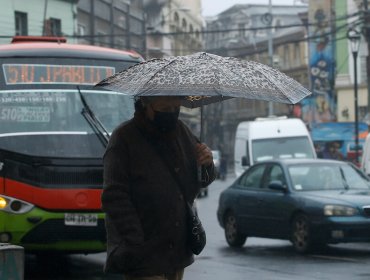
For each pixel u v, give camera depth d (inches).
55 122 561.9
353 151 2209.6
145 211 281.6
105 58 601.3
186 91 259.3
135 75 279.6
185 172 289.9
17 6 1836.9
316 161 808.9
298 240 738.2
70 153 543.5
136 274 279.0
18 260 337.7
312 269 630.5
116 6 2640.3
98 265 668.1
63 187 533.3
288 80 283.0
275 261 690.2
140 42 2938.0
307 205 724.7
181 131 294.8
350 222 700.7
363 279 571.8
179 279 293.3
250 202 804.0
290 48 4434.1
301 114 3228.3
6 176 527.8
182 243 286.5
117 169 280.5
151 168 282.5
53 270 636.1
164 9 3580.2
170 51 3609.7
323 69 3294.8
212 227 1051.3
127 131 285.9
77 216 533.6
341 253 743.1
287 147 1498.5
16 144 541.6
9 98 563.8
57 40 666.2
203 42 4729.3
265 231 783.7
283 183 774.5
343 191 758.5
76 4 2102.6
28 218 524.7
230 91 259.3
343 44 3248.0
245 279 579.8
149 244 278.7
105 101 583.8
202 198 1827.0
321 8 3324.3
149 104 285.9
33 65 581.3
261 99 262.2
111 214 278.2
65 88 578.9
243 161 1461.6
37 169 533.6
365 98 3211.1
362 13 1998.0
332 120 3260.3
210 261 696.4
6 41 1803.6
